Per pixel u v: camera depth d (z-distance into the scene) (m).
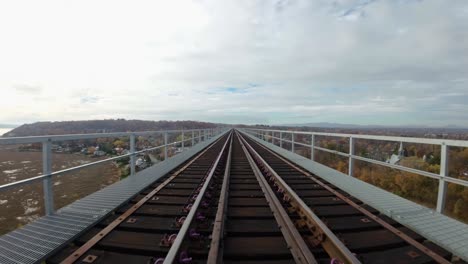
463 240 3.01
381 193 5.00
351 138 6.55
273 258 2.78
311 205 4.54
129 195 4.71
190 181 6.41
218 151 14.02
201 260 2.67
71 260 2.57
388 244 3.03
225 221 3.72
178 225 3.45
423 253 2.83
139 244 2.94
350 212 4.12
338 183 5.89
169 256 2.32
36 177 3.35
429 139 4.08
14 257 2.56
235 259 2.75
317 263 2.39
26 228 3.21
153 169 7.63
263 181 5.96
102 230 3.26
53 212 3.76
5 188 2.78
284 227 3.37
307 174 7.32
